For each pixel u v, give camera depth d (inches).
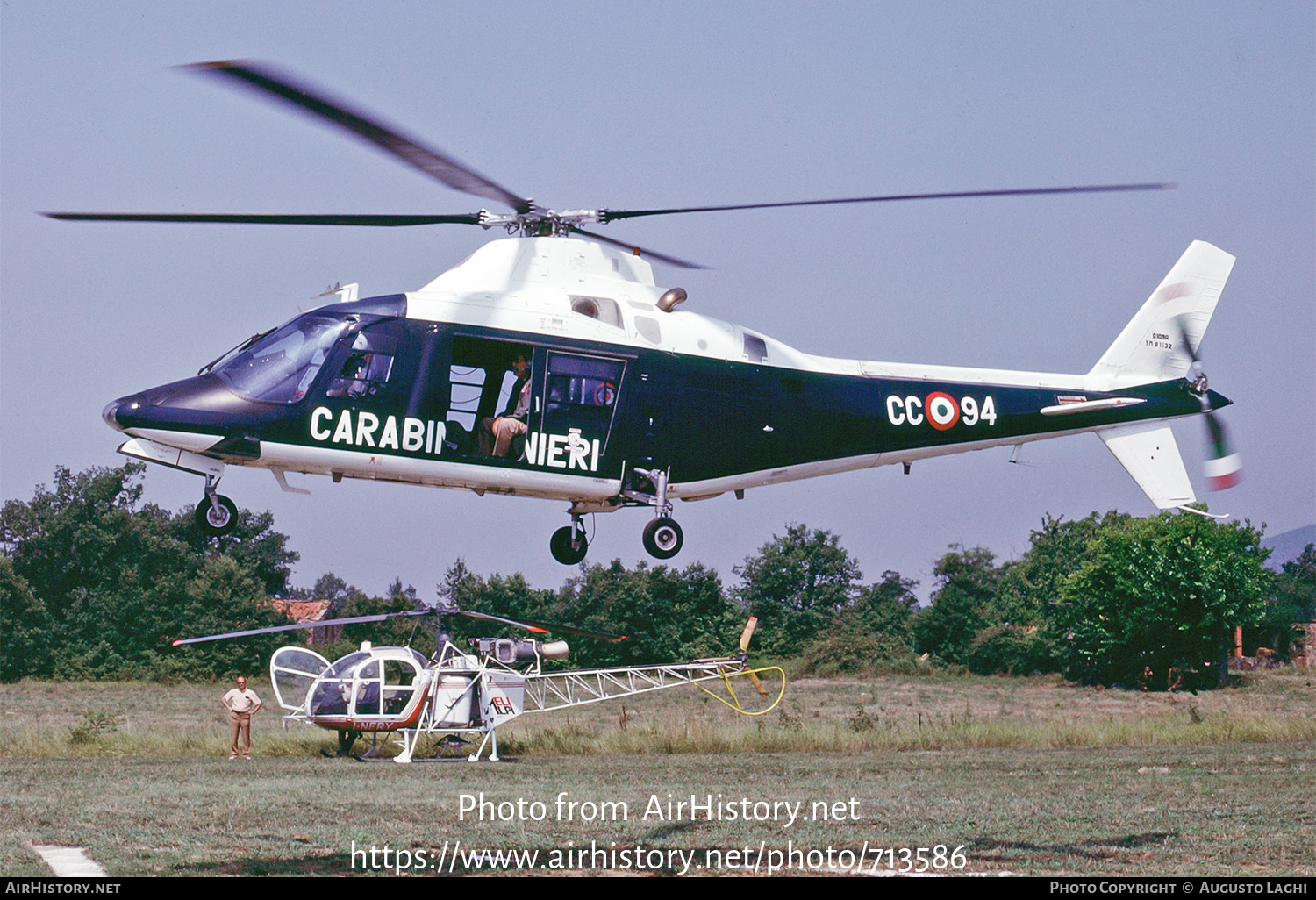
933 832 531.5
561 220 725.3
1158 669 2393.0
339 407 655.8
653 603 2930.6
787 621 3880.4
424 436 665.6
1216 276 894.4
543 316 692.1
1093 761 890.1
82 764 852.6
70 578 3282.5
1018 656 2888.8
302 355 660.7
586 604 2960.1
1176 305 886.4
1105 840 504.7
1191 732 1123.3
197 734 1082.7
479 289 692.1
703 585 3016.7
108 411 638.5
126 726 1285.7
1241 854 470.6
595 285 714.8
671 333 724.7
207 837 503.8
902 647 3142.2
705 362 728.3
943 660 3122.5
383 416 661.3
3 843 483.5
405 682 895.1
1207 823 549.0
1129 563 2347.4
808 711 1648.6
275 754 935.0
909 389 792.3
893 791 684.1
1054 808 604.1
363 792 667.4
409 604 2472.9
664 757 949.2
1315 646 3026.6
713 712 1638.8
